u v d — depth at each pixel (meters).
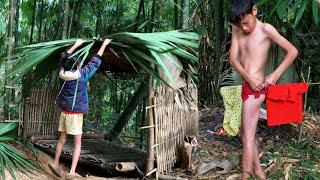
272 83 3.66
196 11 5.89
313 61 5.46
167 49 4.05
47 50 4.36
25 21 7.43
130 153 4.96
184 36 4.47
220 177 4.23
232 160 4.47
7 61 4.82
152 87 4.24
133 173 4.53
